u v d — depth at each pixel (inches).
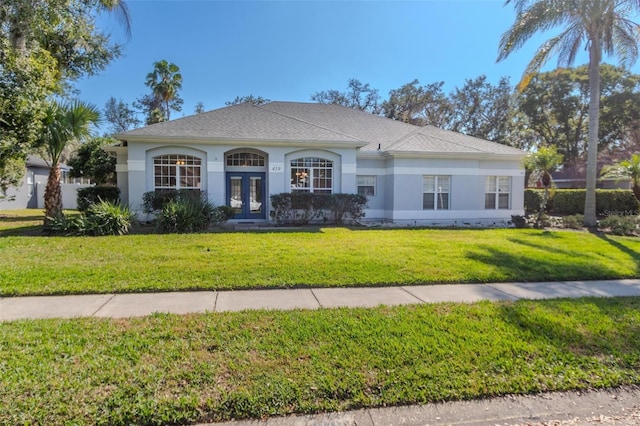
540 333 169.6
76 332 163.5
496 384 127.9
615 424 112.5
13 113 444.1
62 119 498.3
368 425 109.0
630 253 375.6
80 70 740.0
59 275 257.0
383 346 151.9
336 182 671.8
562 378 133.2
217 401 114.7
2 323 173.3
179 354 143.3
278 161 650.2
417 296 230.4
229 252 347.3
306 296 227.5
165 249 362.0
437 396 121.0
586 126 1364.4
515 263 317.4
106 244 389.7
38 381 122.0
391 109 1493.6
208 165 623.2
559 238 477.7
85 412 108.0
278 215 622.8
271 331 167.0
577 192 851.4
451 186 709.3
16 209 1002.7
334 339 159.2
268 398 116.5
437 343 156.1
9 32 475.8
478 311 197.5
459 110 1471.5
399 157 688.4
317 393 120.1
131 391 118.0
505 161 738.2
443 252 360.8
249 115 709.3
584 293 241.6
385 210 724.0
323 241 423.5
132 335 161.2
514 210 744.3
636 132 1221.7
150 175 614.9
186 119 662.5
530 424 111.7
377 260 319.6
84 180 1380.4
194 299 218.4
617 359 147.6
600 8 550.9
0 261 300.2
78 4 605.9
